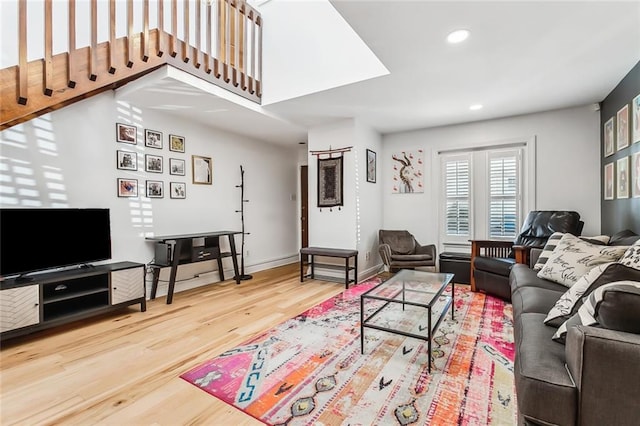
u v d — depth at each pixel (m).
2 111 2.21
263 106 4.04
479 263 3.79
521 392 1.20
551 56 2.67
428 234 5.11
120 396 1.78
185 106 3.79
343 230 4.63
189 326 2.84
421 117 4.46
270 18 3.94
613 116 3.42
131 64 2.79
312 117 4.46
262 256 5.67
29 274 2.75
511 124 4.43
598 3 1.97
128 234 3.63
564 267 2.43
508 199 4.54
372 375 1.97
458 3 1.98
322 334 2.62
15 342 2.51
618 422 1.01
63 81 2.48
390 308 3.25
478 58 2.71
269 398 1.75
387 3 1.97
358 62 3.22
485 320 2.90
